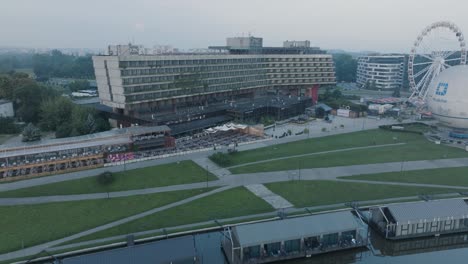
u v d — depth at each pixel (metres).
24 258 65.94
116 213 83.06
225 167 113.31
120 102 157.25
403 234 76.62
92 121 143.75
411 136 156.50
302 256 69.56
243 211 84.00
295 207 86.06
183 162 116.81
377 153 129.62
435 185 99.38
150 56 161.62
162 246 65.00
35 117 172.50
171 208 85.62
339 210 84.31
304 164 116.75
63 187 96.38
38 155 111.88
